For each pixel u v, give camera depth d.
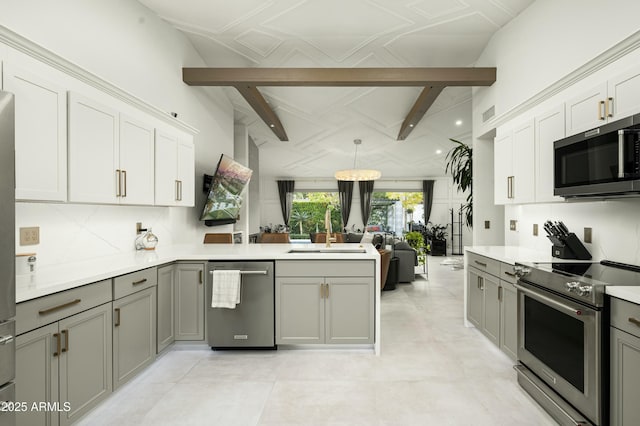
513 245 3.61
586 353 1.63
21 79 1.63
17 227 1.93
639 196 1.89
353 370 2.50
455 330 3.37
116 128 2.36
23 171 1.65
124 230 2.92
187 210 4.10
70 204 2.32
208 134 4.68
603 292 1.56
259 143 7.90
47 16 2.15
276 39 3.84
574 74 2.24
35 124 1.72
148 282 2.40
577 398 1.71
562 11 2.68
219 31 3.71
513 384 2.30
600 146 1.83
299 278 2.79
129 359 2.17
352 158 8.81
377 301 2.77
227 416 1.93
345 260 2.77
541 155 2.53
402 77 3.83
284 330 2.79
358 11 3.28
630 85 1.76
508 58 3.47
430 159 8.88
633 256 2.10
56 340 1.60
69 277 1.78
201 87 4.43
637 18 2.04
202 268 2.80
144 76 3.16
